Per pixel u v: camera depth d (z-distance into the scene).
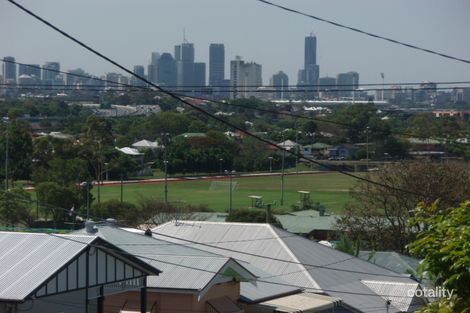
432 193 72.12
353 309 41.22
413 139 177.25
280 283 41.19
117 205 95.75
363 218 74.75
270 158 190.25
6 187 114.62
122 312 34.81
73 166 122.12
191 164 186.88
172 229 48.59
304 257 45.41
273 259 44.00
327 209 124.25
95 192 140.00
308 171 194.38
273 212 109.69
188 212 92.75
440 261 17.77
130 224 85.69
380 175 75.50
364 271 46.62
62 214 95.62
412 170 74.00
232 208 119.00
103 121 176.62
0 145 147.50
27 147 149.75
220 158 189.88
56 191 95.75
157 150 196.62
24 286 28.75
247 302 37.97
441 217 18.67
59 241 31.47
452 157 150.50
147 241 39.91
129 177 172.88
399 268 55.03
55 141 155.88
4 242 31.89
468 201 18.78
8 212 88.44
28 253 30.81
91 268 31.16
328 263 46.06
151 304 35.31
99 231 39.25
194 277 35.81
